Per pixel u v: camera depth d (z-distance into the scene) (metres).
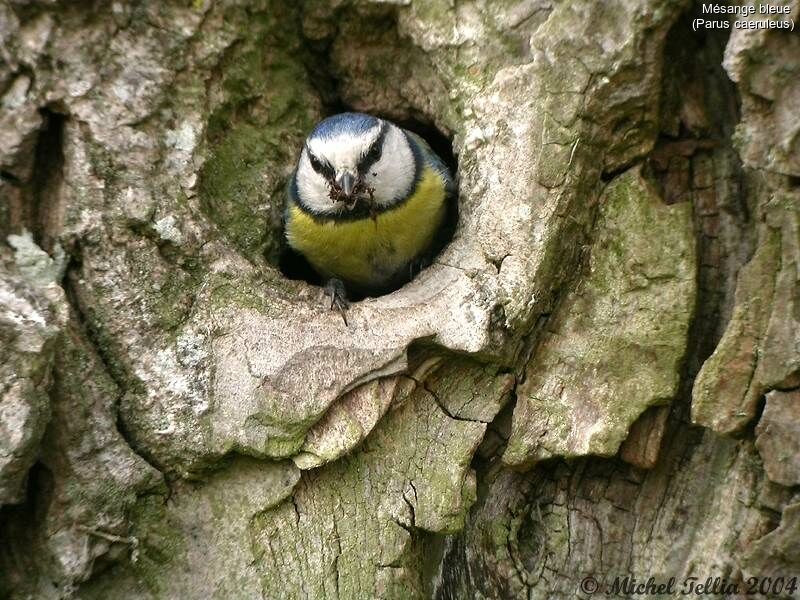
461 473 1.51
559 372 1.51
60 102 1.51
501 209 1.51
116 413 1.50
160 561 1.50
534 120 1.51
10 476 1.48
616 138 1.51
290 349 1.51
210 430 1.50
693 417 1.50
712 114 1.51
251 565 1.50
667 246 1.51
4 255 1.50
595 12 1.50
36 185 1.51
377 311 1.51
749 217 1.50
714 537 1.50
